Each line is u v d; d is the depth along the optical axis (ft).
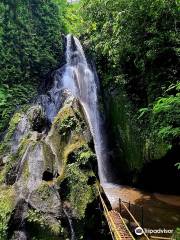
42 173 29.63
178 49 31.37
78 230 26.86
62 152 32.73
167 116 28.66
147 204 37.14
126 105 43.09
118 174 46.75
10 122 40.32
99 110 50.80
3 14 49.16
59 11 59.21
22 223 26.55
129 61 41.04
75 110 36.68
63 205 27.94
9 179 31.35
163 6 31.24
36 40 52.60
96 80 52.42
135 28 34.65
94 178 30.32
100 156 48.83
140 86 40.68
